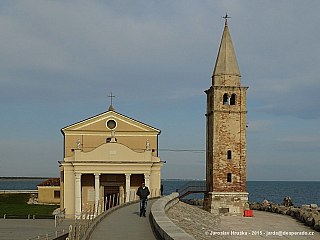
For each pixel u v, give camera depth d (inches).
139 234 755.4
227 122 2539.4
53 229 1407.5
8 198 3100.4
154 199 1877.5
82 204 2052.2
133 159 2010.3
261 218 2385.6
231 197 2497.5
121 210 1239.5
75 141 2156.7
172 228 628.7
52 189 2893.7
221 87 2532.0
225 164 2519.7
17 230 1374.3
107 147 2003.0
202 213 1713.8
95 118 2176.4
